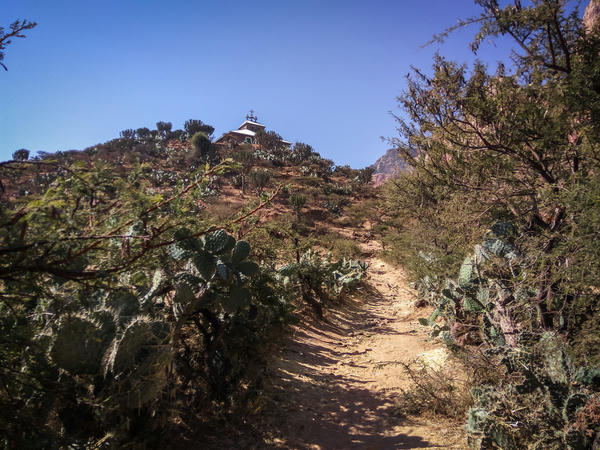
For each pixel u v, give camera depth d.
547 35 4.26
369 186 49.25
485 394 3.61
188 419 3.65
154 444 3.01
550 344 3.68
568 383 3.40
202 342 4.25
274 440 3.67
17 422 2.14
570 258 3.89
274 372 5.32
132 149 42.31
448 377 4.75
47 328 2.55
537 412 3.31
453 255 6.85
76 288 2.49
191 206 2.72
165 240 3.22
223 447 3.43
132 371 2.80
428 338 7.08
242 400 4.07
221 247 3.82
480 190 5.44
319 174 50.69
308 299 9.19
